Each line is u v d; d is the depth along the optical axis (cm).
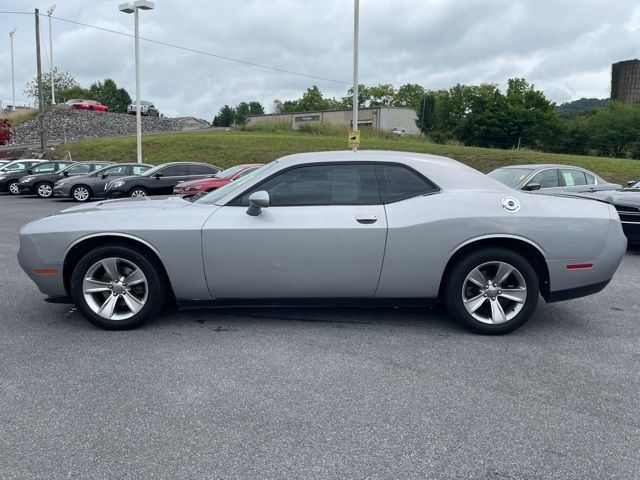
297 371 378
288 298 457
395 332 464
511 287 458
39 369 380
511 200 454
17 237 1018
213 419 310
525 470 263
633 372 383
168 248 444
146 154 3178
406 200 452
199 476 256
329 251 441
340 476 256
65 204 1808
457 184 462
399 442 287
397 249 441
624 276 719
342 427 302
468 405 330
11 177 2264
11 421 307
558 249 447
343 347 426
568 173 1114
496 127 6700
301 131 4606
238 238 441
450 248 443
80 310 460
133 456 272
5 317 504
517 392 349
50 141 4600
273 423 306
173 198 531
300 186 456
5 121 4153
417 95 9469
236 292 455
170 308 530
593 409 326
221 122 10019
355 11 2022
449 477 257
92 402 330
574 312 536
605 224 454
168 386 353
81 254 466
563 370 386
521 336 459
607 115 6800
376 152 477
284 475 257
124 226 446
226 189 479
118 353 411
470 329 459
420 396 341
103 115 5547
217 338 445
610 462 271
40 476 255
